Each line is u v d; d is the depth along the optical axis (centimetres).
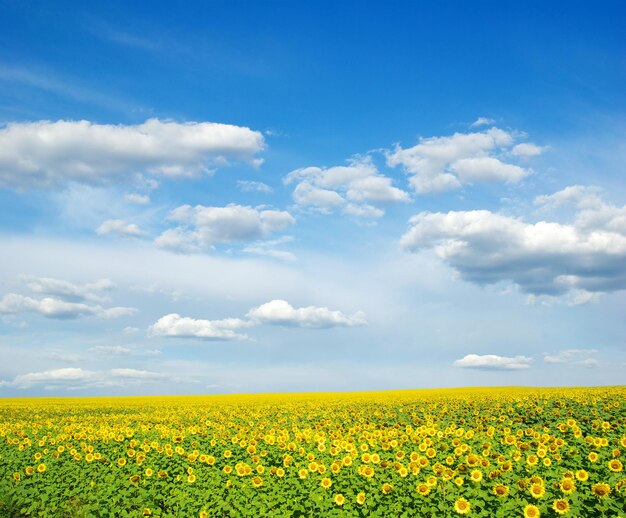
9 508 1469
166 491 1497
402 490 1301
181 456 1808
